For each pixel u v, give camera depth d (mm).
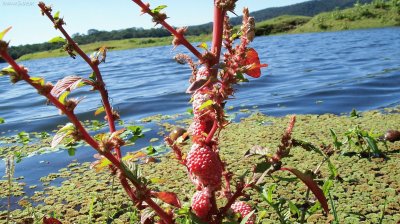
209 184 1336
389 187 3574
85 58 1536
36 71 25250
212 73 1389
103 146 1295
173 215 1555
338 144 3559
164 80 13773
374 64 13734
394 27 43031
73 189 4090
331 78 11172
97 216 3412
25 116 8688
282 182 3729
